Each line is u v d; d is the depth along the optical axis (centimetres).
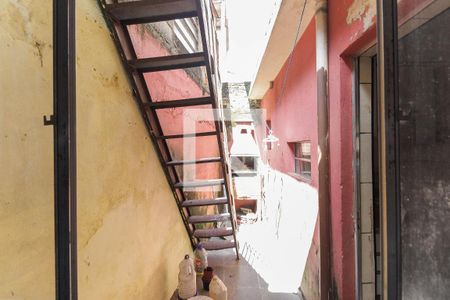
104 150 149
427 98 78
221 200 299
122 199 169
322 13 178
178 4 144
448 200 81
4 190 83
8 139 84
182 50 296
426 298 81
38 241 88
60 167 75
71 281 74
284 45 278
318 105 182
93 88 140
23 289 89
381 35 78
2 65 84
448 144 81
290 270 301
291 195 307
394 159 75
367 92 158
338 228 167
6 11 86
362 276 159
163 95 244
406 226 77
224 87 454
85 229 131
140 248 193
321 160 182
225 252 360
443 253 82
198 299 229
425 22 78
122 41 166
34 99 92
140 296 191
